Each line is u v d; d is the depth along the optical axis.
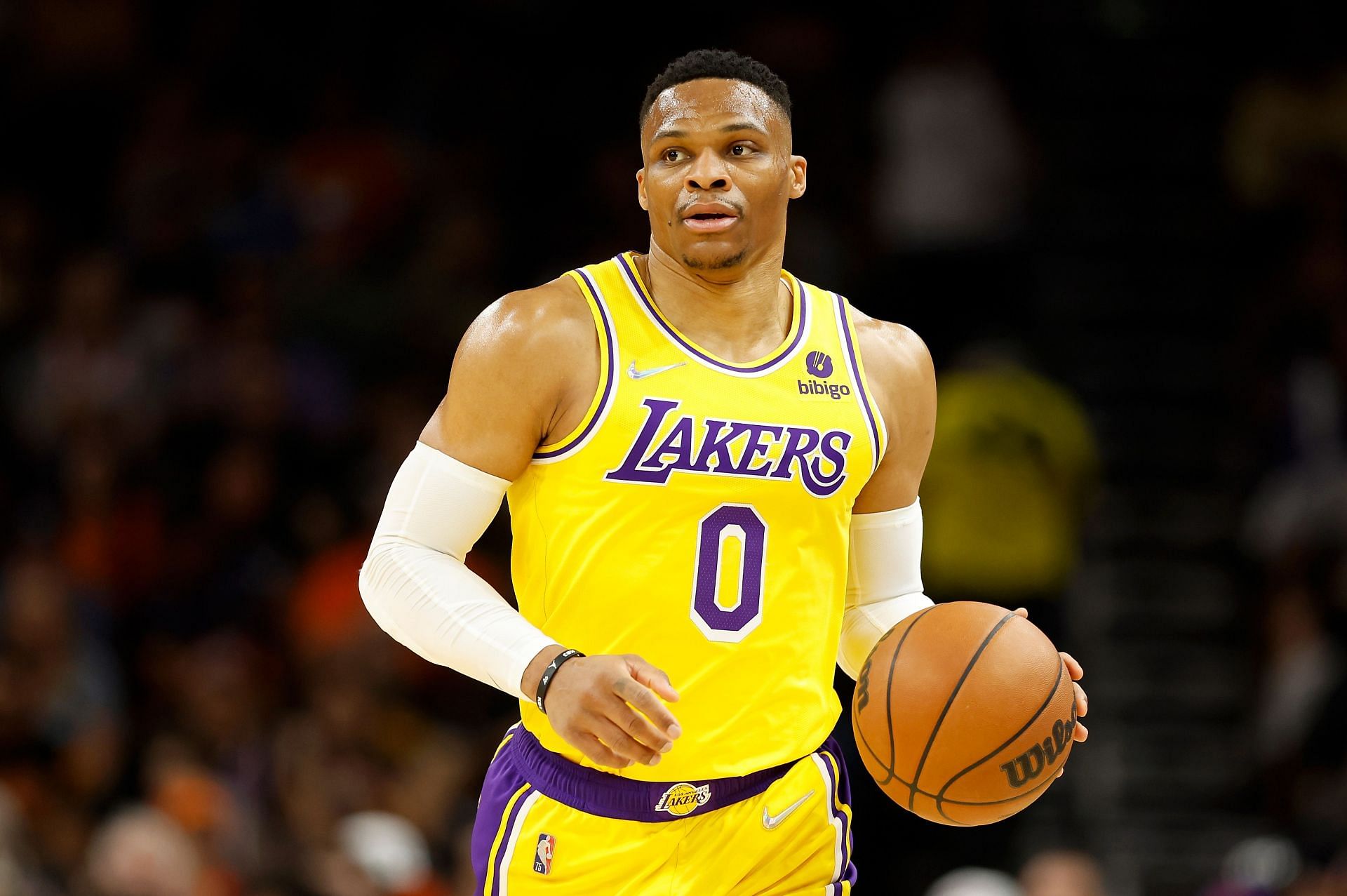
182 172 36.16
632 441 10.64
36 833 23.91
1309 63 39.25
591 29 43.12
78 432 31.08
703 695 10.66
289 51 39.84
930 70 37.34
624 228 38.44
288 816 24.14
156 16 39.84
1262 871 24.14
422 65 40.62
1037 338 37.22
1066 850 27.47
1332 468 31.44
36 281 34.62
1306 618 29.25
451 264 36.31
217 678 26.38
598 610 10.66
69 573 28.47
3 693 24.98
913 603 11.95
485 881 11.30
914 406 11.59
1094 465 31.11
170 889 21.05
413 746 26.45
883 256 37.41
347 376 33.47
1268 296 37.16
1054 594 29.48
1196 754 31.70
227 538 29.94
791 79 40.72
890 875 27.95
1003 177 37.28
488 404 10.68
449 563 10.74
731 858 10.89
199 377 31.98
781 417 10.85
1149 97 41.62
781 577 10.82
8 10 38.78
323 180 36.59
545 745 11.04
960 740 10.66
